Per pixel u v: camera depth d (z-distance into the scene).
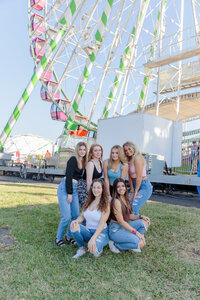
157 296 2.46
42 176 21.42
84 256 3.47
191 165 12.80
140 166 4.39
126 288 2.58
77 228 3.43
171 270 3.09
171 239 4.34
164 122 14.87
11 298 2.34
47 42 26.20
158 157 13.02
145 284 2.70
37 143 53.41
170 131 15.23
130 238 3.50
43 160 22.19
